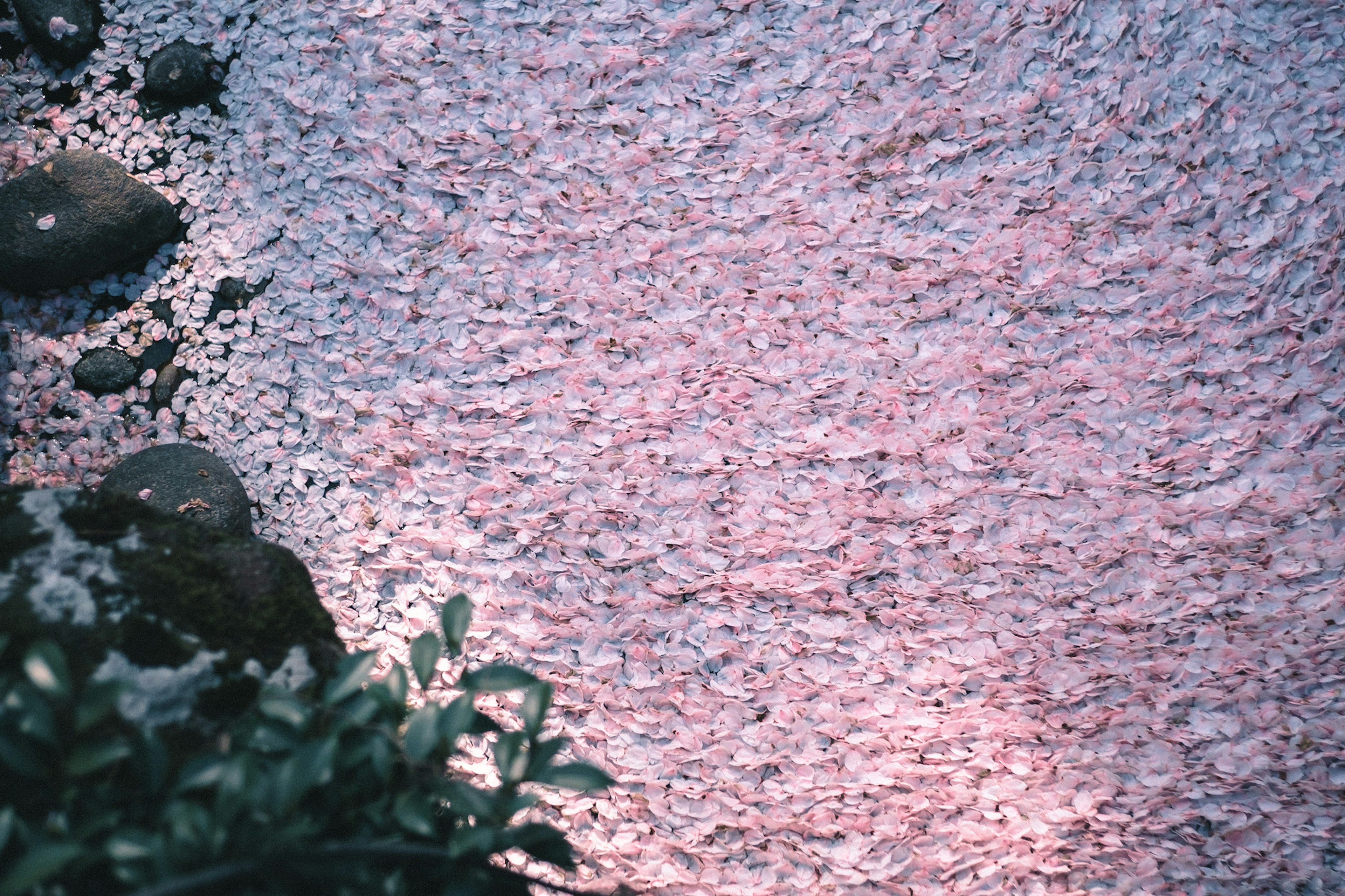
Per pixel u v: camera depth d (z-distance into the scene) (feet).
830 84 6.28
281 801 4.62
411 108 6.28
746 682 5.87
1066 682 5.84
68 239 6.05
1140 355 6.05
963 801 5.76
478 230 6.21
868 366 6.09
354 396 6.09
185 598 5.15
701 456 6.05
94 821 4.50
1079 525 5.96
